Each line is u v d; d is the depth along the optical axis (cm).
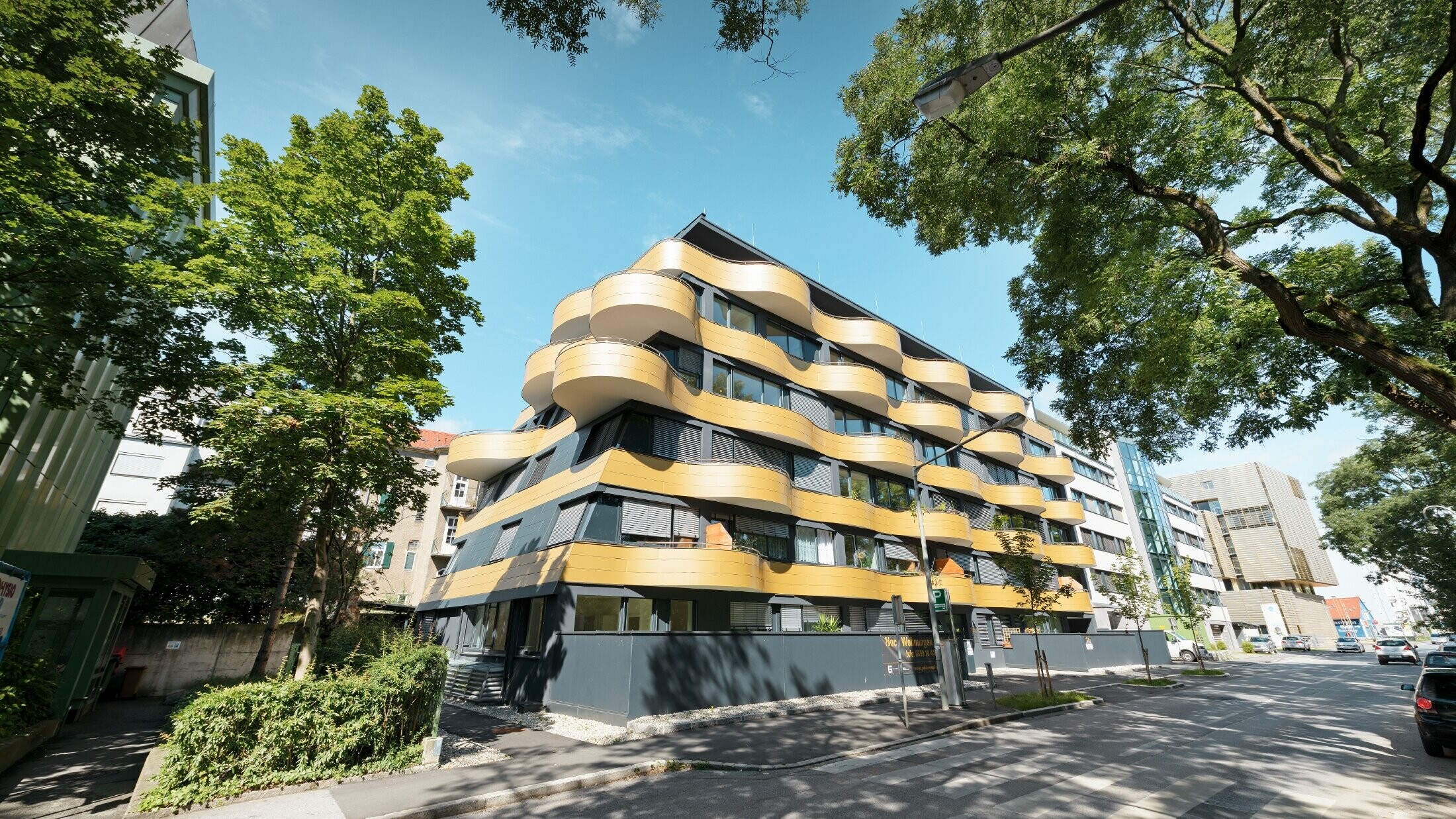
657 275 1766
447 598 2175
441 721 1329
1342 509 4022
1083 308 1266
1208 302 1172
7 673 988
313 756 800
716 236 2198
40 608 1191
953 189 1150
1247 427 1252
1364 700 1730
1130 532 4469
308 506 1140
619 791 797
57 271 816
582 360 1617
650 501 1662
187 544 2080
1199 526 5938
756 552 1692
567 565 1469
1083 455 4291
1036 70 991
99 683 1391
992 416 3338
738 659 1499
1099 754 997
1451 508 3153
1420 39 870
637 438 1723
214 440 967
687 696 1366
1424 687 1022
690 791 792
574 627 1461
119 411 2086
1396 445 2141
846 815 677
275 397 889
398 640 1023
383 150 1143
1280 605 5838
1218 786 790
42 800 723
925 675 1928
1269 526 6038
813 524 2041
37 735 988
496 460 2303
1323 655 4459
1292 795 749
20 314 1005
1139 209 1151
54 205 864
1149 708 1588
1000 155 1085
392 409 959
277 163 1070
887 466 2395
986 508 3031
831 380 2319
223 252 987
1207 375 1280
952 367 2962
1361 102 913
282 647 2216
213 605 2288
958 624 2591
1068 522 3481
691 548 1571
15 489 1341
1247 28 892
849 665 1758
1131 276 1083
